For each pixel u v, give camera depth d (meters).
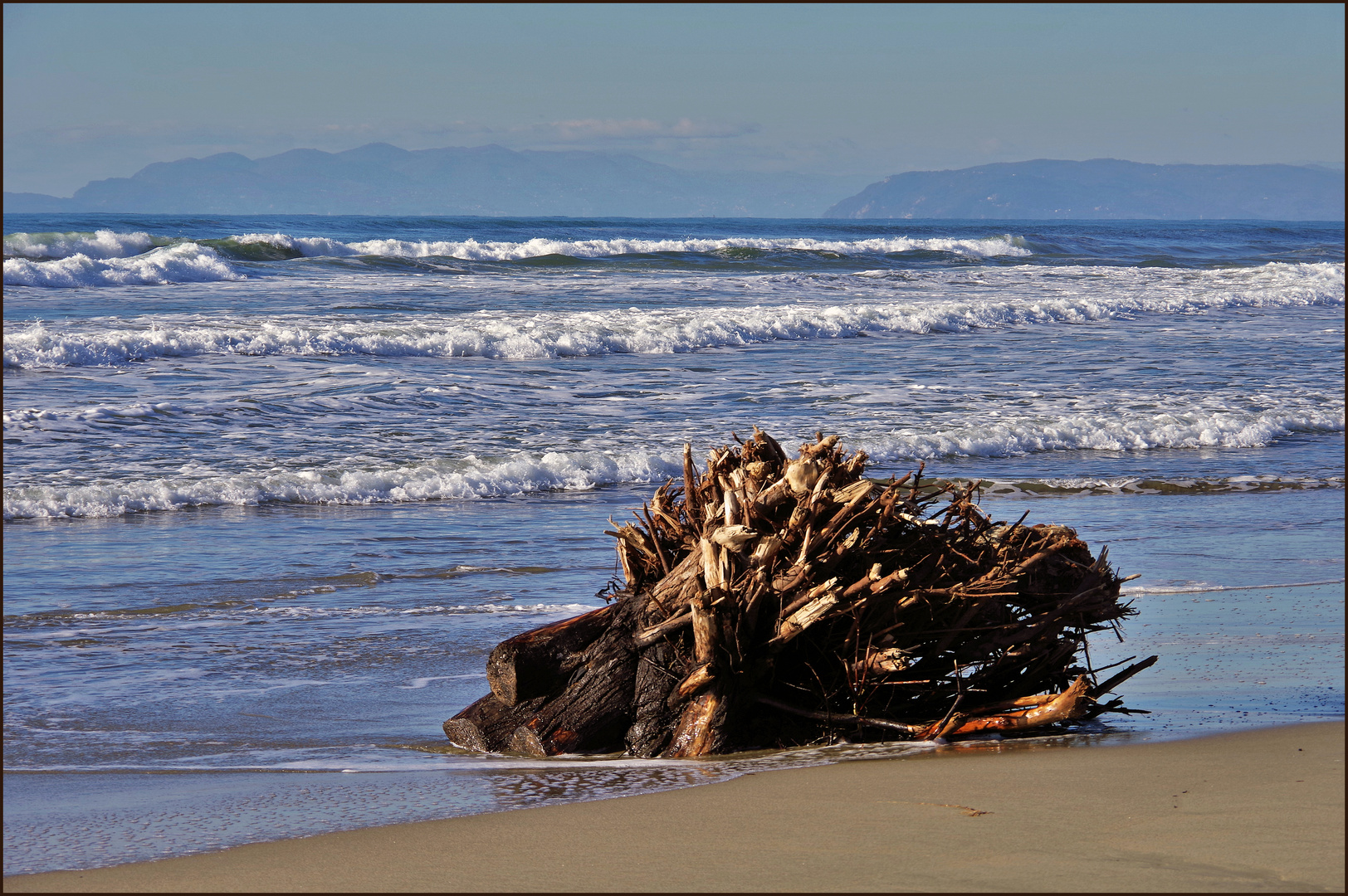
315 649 19.47
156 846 10.52
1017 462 38.59
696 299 79.44
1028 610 16.19
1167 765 12.90
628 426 41.34
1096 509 32.22
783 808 11.35
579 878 9.36
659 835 10.53
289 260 101.19
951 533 15.70
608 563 25.89
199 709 16.33
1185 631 20.80
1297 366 57.75
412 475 33.78
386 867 9.76
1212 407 46.97
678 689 14.32
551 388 48.38
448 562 25.80
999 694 15.80
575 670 14.70
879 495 15.12
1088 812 10.91
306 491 32.16
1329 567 25.86
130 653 19.09
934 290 89.38
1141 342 66.06
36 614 21.23
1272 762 12.98
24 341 48.69
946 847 9.89
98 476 32.19
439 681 17.84
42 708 16.27
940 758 13.64
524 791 12.46
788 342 64.31
